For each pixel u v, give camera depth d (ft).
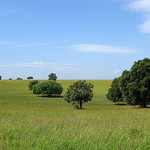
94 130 36.88
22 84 513.04
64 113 96.12
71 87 161.07
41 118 63.41
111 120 58.59
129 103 167.02
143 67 153.58
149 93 148.15
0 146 26.89
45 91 324.80
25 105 204.85
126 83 162.40
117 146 26.48
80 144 27.09
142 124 49.62
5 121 51.96
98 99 281.95
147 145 27.91
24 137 31.68
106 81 593.83
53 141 29.27
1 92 368.07
